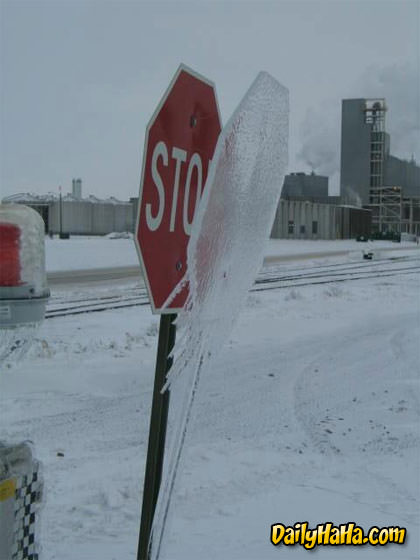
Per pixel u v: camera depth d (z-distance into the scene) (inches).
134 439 256.4
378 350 458.3
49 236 3415.4
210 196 65.3
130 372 381.1
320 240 3905.0
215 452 237.3
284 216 3705.7
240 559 153.1
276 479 213.0
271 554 156.3
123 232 3801.7
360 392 336.5
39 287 76.2
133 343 491.8
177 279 83.8
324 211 3969.0
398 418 291.4
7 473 76.7
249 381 354.6
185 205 85.7
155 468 81.7
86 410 298.2
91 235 3907.5
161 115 79.4
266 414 292.0
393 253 2386.8
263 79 70.6
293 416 290.5
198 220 64.0
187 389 71.2
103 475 212.8
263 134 73.8
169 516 73.8
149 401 317.1
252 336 512.4
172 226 83.0
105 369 387.9
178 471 73.0
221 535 167.6
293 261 1781.5
